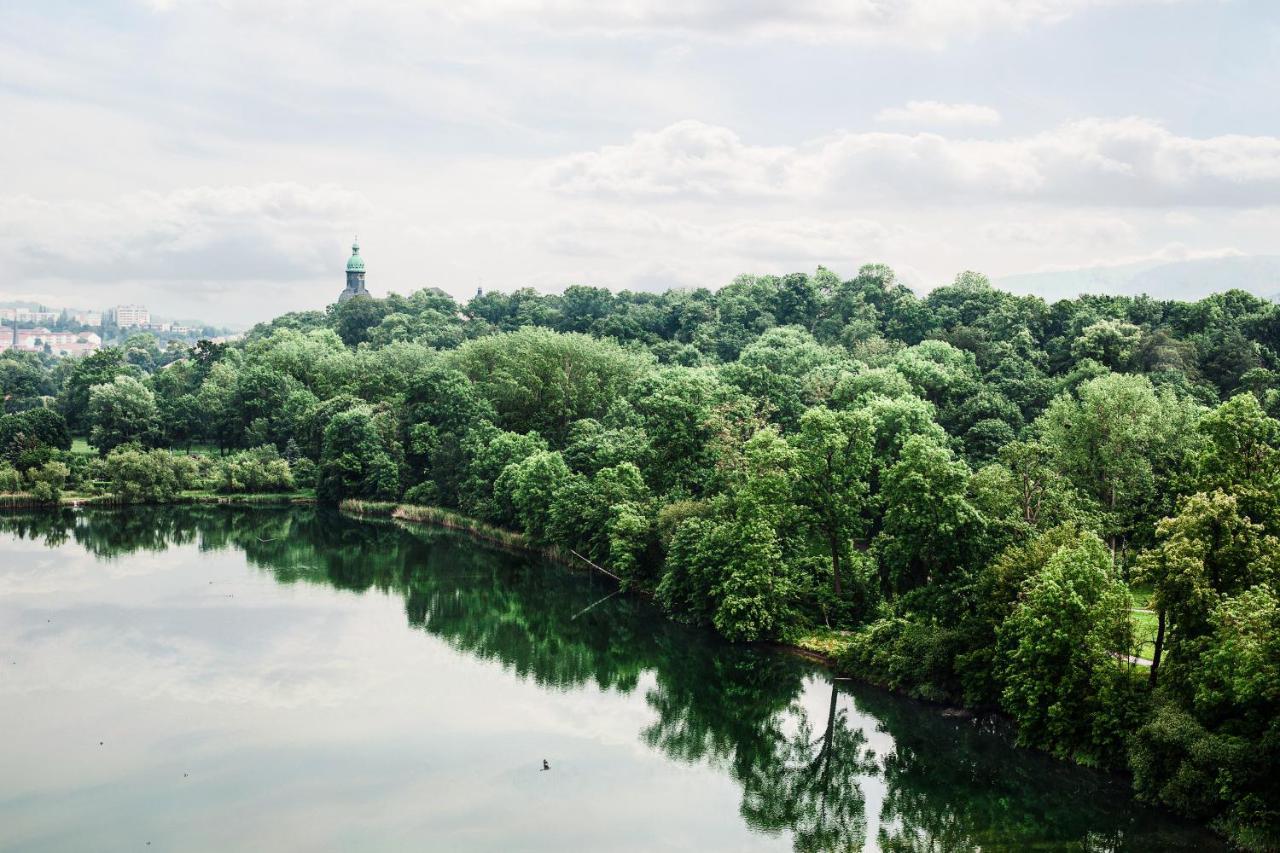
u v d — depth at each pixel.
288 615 107.44
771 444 99.44
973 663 75.88
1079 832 60.97
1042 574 68.50
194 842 59.06
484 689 86.50
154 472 187.75
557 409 175.00
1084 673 66.06
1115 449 103.50
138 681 85.19
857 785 69.31
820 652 92.12
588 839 60.66
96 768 68.44
